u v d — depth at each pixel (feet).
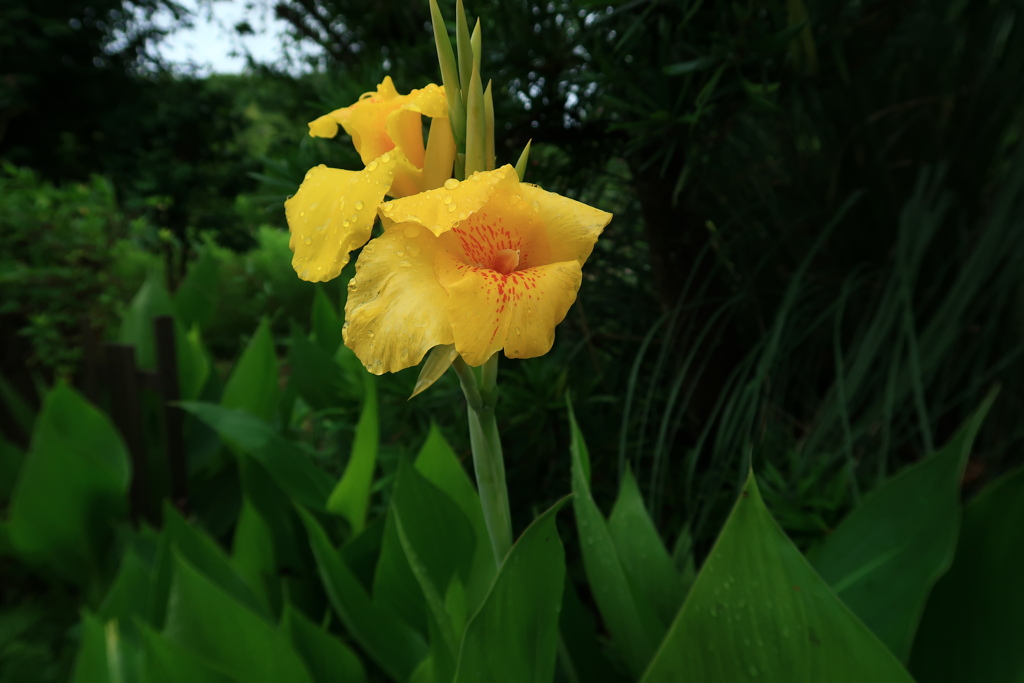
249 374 3.18
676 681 1.16
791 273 2.62
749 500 1.06
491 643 1.05
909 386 2.05
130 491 3.61
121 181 12.67
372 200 0.95
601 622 2.40
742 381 2.15
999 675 1.26
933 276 2.45
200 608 1.66
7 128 13.23
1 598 3.62
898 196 2.47
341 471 2.96
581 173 2.37
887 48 2.59
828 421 2.05
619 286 2.78
